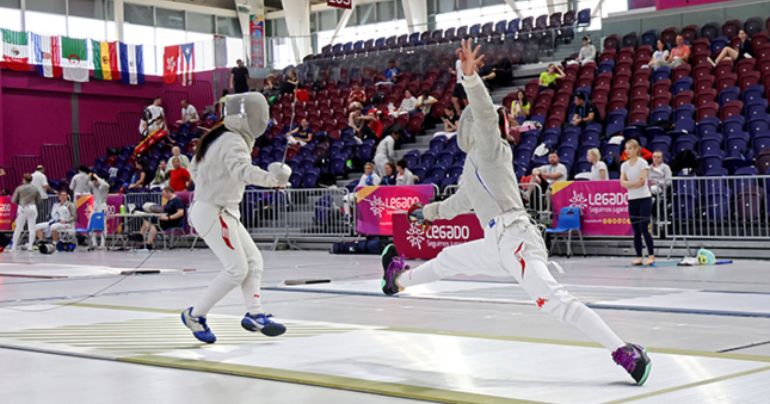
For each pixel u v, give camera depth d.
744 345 5.09
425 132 20.75
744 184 12.43
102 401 3.85
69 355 5.19
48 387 4.20
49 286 10.31
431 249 13.81
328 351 5.12
